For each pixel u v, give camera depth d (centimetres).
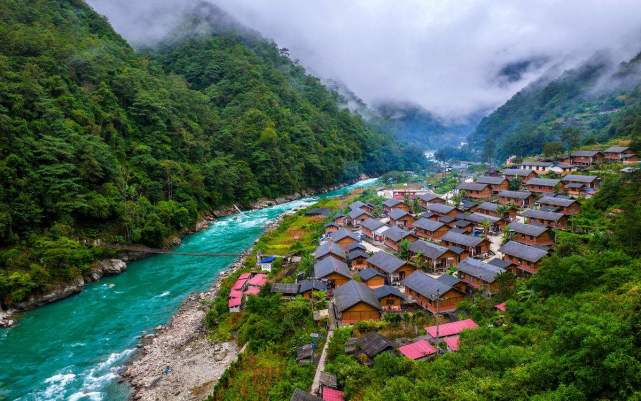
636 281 3309
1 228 5616
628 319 2362
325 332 4184
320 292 5050
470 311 4303
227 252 7956
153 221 8044
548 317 3406
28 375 3956
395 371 2995
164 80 14375
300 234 8838
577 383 2108
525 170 10488
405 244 6506
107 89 10069
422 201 10038
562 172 10088
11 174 6125
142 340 4622
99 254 6825
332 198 13962
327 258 6022
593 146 12019
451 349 3406
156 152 10338
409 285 4903
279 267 6431
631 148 9881
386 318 4306
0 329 4875
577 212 6775
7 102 7106
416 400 2472
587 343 2164
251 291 5431
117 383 3816
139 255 7606
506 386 2342
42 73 8525
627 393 1958
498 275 4531
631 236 4197
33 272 5600
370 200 11750
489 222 7388
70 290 5919
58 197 6719
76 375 3950
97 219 7344
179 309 5428
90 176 7519
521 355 2723
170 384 3744
